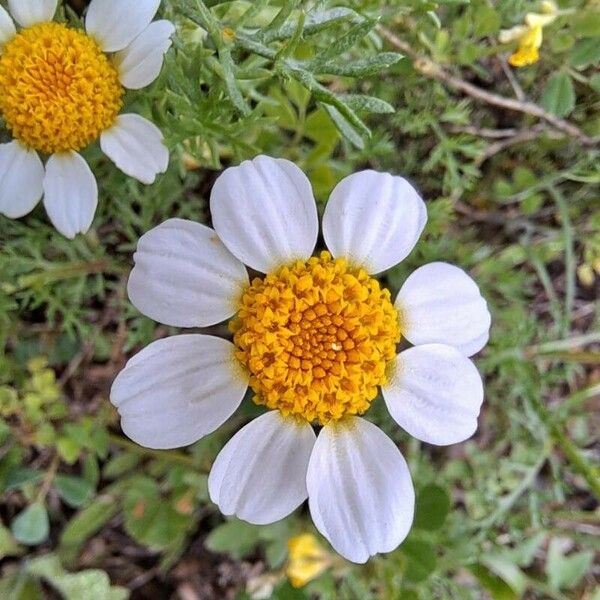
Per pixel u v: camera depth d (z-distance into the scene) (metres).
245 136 0.07
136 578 0.09
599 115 0.08
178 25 0.06
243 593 0.09
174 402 0.05
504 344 0.08
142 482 0.09
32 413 0.08
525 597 0.10
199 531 0.09
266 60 0.06
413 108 0.08
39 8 0.06
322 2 0.06
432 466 0.09
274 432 0.05
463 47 0.07
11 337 0.08
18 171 0.06
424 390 0.05
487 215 0.09
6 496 0.09
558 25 0.07
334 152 0.08
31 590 0.09
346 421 0.05
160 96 0.06
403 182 0.05
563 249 0.09
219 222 0.05
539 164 0.08
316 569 0.08
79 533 0.09
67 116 0.06
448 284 0.05
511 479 0.09
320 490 0.05
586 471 0.08
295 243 0.05
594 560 0.10
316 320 0.05
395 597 0.08
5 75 0.06
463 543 0.08
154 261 0.05
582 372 0.09
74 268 0.07
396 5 0.07
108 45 0.06
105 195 0.07
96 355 0.09
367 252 0.05
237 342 0.05
